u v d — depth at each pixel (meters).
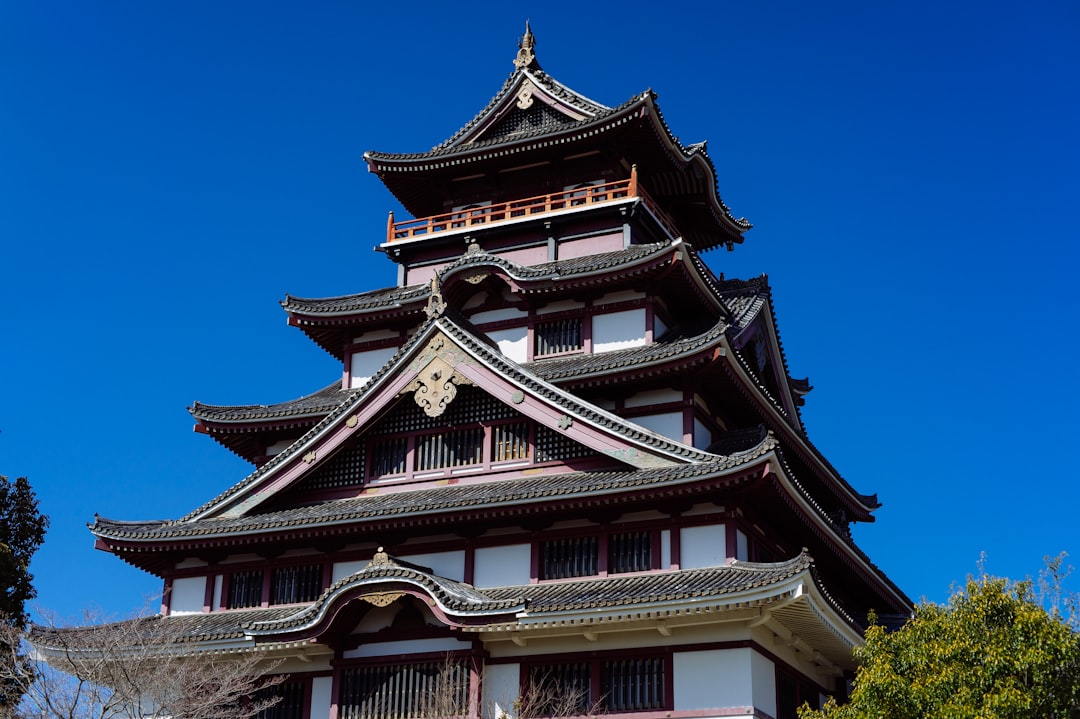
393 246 53.38
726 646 34.66
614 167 52.38
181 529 41.62
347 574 41.09
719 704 34.16
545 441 40.41
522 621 34.75
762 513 39.03
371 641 37.88
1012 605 30.94
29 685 36.66
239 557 42.59
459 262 48.00
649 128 50.84
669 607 33.69
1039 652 29.25
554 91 53.72
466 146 54.09
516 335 47.69
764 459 35.16
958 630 30.84
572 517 38.59
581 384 42.84
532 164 53.59
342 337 51.75
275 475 42.50
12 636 38.25
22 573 52.88
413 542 40.34
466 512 38.31
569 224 50.81
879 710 30.16
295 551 41.97
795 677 38.53
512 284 47.12
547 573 38.38
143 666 36.38
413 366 41.62
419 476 41.50
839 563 44.59
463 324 42.56
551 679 36.34
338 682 37.81
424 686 37.00
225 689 35.53
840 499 51.84
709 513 37.06
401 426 42.34
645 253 44.81
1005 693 28.34
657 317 46.34
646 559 37.44
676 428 41.88
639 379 42.16
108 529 41.97
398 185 55.91
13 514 55.88
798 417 52.62
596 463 39.41
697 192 56.03
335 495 42.31
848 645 37.69
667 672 35.06
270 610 41.19
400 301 48.81
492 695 36.59
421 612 37.81
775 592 32.62
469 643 36.72
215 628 39.47
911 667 31.16
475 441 41.38
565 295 47.12
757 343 49.50
